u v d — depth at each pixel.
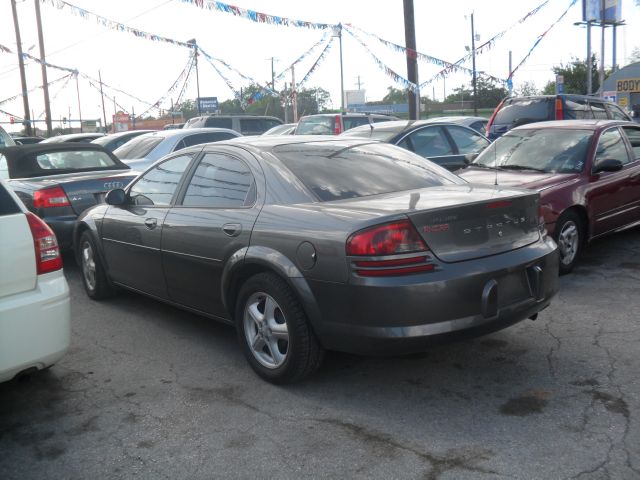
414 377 4.30
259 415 3.86
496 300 3.82
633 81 26.31
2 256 3.65
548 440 3.40
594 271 6.69
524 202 4.17
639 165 7.56
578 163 6.91
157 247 5.17
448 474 3.13
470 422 3.64
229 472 3.26
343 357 4.69
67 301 3.95
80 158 8.52
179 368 4.66
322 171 4.47
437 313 3.64
